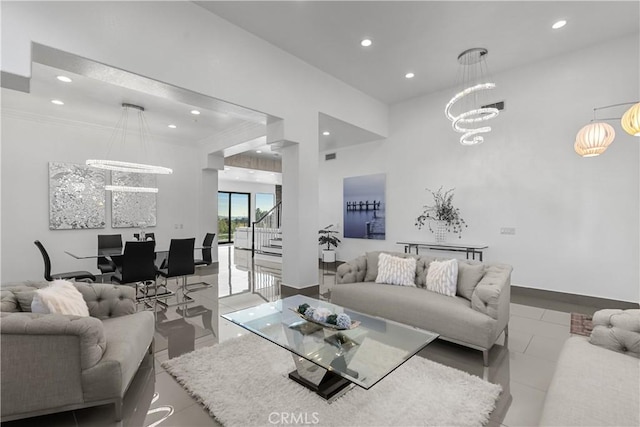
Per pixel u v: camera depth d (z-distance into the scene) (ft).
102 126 21.75
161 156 25.14
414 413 6.71
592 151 12.41
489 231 18.11
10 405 6.07
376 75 17.93
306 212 16.49
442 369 8.62
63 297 7.54
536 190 16.52
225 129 22.90
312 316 8.48
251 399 7.22
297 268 16.34
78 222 20.59
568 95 15.57
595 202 14.89
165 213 25.20
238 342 10.42
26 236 18.67
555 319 12.96
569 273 15.53
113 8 9.92
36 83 14.89
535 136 16.55
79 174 20.72
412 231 21.54
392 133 22.54
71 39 9.11
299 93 16.03
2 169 17.98
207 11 12.27
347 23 13.15
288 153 16.69
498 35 14.03
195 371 8.48
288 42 14.56
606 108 14.60
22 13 8.41
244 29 13.53
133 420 6.68
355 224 24.79
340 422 6.45
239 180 45.55
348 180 25.25
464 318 9.51
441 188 20.10
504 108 17.51
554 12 12.43
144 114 19.36
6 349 6.04
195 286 18.97
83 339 6.37
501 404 7.20
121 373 6.66
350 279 13.64
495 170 17.90
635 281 13.96
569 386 5.43
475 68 17.13
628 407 4.77
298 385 7.77
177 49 11.38
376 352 7.29
